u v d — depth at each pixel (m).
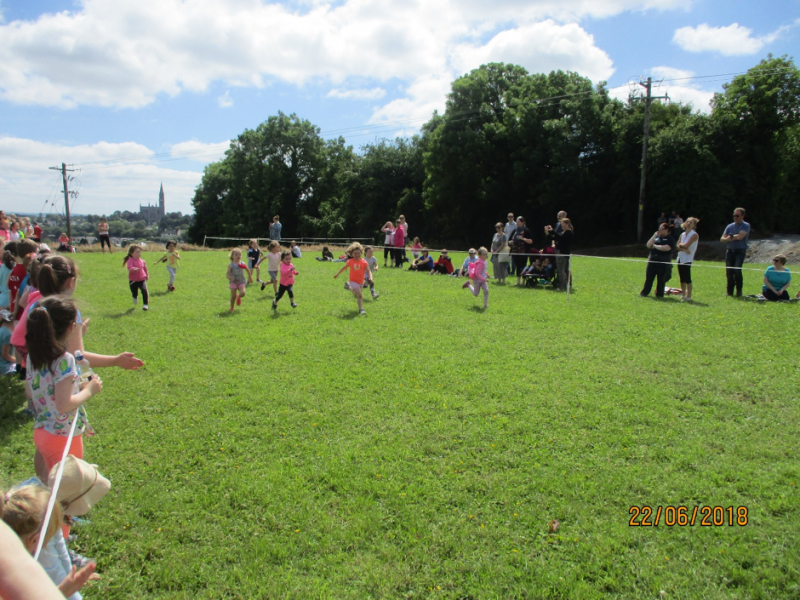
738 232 11.92
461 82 43.41
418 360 7.13
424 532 3.50
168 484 4.11
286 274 10.62
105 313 10.25
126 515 3.71
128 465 4.39
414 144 54.69
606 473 4.18
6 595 1.07
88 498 3.19
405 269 18.14
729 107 37.06
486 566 3.20
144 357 7.35
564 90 40.31
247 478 4.16
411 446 4.68
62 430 3.32
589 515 3.67
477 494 3.93
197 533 3.54
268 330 8.90
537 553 3.32
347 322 9.52
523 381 6.25
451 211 46.81
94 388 3.45
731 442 4.68
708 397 5.71
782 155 37.97
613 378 6.34
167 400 5.78
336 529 3.54
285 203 57.91
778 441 4.69
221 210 66.06
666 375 6.44
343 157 60.34
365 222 55.00
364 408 5.54
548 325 9.16
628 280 15.67
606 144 40.75
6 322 6.08
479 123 43.19
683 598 2.94
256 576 3.13
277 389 6.09
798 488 3.93
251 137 56.38
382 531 3.54
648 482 4.04
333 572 3.16
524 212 44.72
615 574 3.13
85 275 15.59
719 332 8.48
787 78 34.62
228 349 7.75
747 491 3.92
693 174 34.88
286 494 3.93
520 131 40.28
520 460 4.40
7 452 4.58
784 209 40.44
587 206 41.75
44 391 3.27
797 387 5.97
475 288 10.85
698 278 16.20
